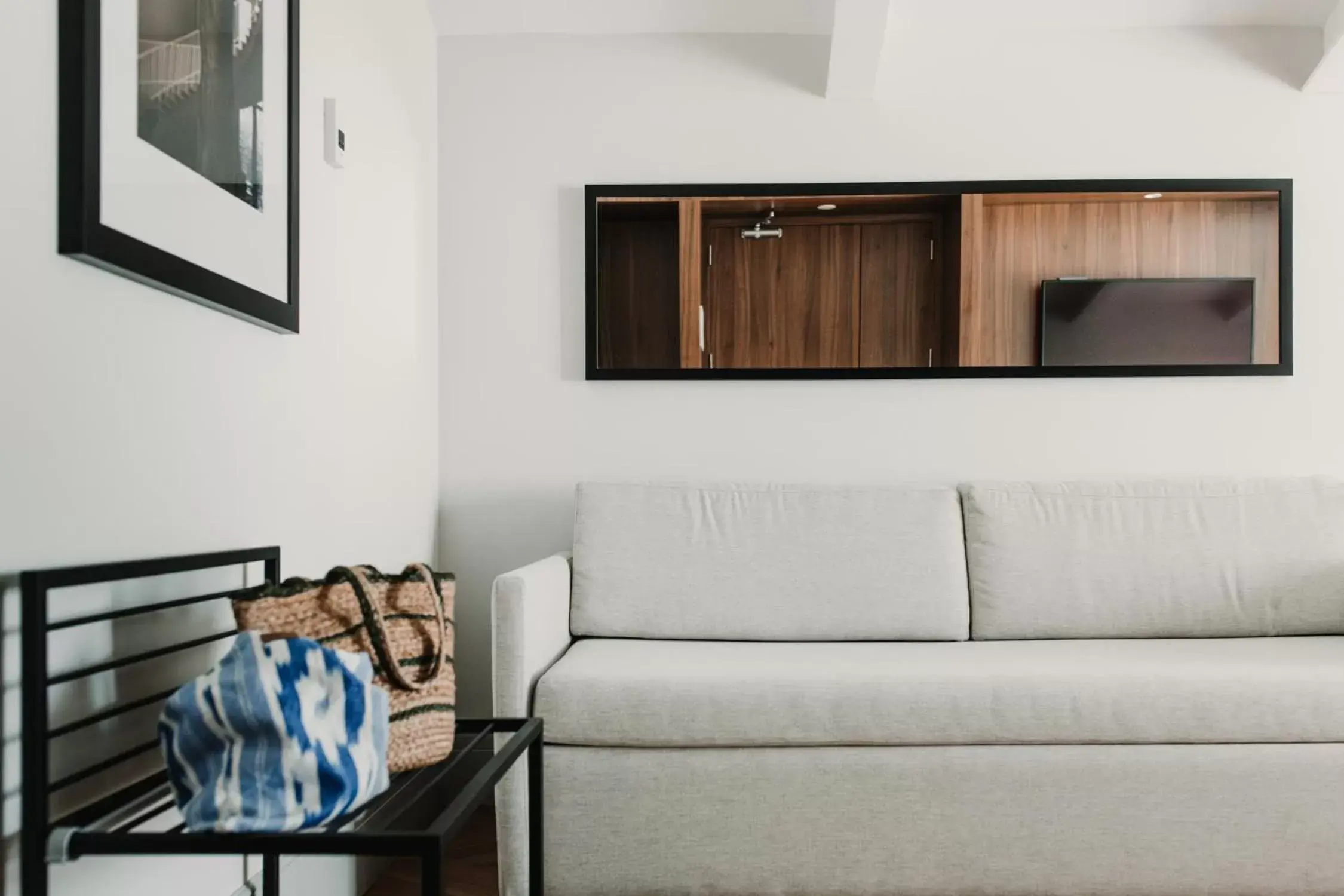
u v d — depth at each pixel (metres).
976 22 2.87
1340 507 2.62
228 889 1.59
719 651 2.38
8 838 1.09
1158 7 2.81
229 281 1.54
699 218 2.90
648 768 2.03
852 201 2.87
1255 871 1.98
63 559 1.19
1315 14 2.81
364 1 2.30
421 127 2.77
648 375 2.90
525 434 2.95
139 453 1.36
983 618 2.59
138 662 1.27
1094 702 1.99
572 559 2.68
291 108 1.79
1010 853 2.00
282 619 1.24
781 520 2.67
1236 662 2.14
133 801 1.27
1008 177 2.88
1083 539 2.61
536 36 2.94
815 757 2.02
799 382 2.91
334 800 1.12
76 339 1.21
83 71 1.17
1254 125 2.85
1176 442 2.86
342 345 2.15
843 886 2.01
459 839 2.47
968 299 2.85
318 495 2.01
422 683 1.38
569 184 2.94
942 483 2.89
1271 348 2.83
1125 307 2.83
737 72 2.92
